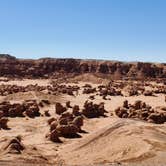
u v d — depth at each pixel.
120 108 59.66
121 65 170.75
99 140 34.31
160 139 32.06
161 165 22.80
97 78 142.50
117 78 158.75
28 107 62.44
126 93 97.31
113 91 94.88
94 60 176.50
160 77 164.62
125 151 29.86
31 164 25.80
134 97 88.44
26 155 31.55
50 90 98.19
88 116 57.34
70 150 34.88
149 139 31.08
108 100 82.50
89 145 34.09
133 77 161.25
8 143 33.19
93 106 58.88
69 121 47.69
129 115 55.81
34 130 47.72
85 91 97.00
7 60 170.25
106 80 137.50
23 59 175.75
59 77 160.50
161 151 28.34
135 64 170.62
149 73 166.62
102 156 30.58
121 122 37.31
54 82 135.25
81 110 60.84
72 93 92.38
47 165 25.39
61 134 42.69
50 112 64.00
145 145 29.84
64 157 33.00
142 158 27.56
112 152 30.66
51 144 39.12
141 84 123.38
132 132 33.47
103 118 55.06
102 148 32.47
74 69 173.12
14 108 59.66
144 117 53.16
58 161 31.25
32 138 42.22
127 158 28.42
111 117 57.00
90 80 141.38
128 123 36.88
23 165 25.08
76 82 134.25
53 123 44.91
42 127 49.94
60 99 80.06
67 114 51.69
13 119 56.03
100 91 96.62
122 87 112.38
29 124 52.25
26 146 34.97
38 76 165.12
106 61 174.50
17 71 165.12
